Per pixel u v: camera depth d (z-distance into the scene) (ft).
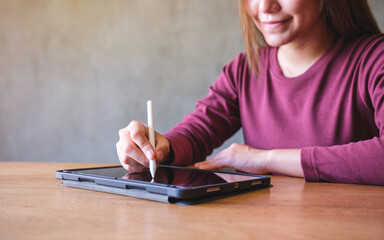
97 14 10.25
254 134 3.97
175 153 3.32
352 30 3.37
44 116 10.63
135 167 2.58
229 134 4.22
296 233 1.30
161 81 10.00
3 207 1.69
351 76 3.30
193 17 9.77
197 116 4.01
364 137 3.38
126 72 10.17
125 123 10.22
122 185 1.98
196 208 1.66
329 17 3.36
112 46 10.21
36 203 1.77
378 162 2.36
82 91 10.41
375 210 1.64
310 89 3.51
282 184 2.39
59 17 10.45
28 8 10.58
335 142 3.43
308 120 3.53
